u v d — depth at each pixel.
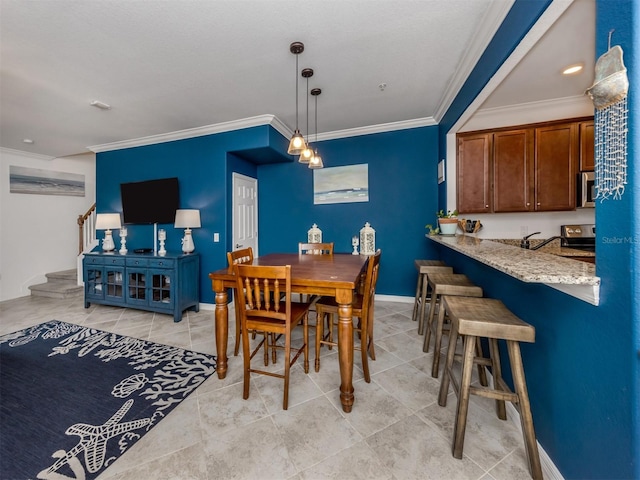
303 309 1.96
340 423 1.54
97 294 3.76
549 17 1.31
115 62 2.17
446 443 1.39
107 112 3.10
